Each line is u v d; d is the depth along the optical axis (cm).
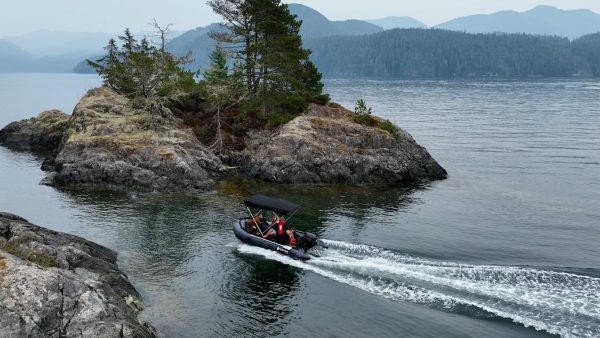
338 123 4544
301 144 4253
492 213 3369
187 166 3794
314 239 2542
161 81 4712
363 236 2802
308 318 1855
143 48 5456
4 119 9056
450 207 3516
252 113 4806
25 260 1661
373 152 4366
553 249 2644
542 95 16762
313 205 3456
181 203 3369
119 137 4094
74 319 1461
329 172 4156
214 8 4903
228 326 1778
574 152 5931
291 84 4822
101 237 2664
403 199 3712
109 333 1453
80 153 3919
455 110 11481
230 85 4900
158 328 1722
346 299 2002
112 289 1788
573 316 1838
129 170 3712
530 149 6166
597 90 19562
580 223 3156
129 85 4812
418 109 11700
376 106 12394
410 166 4409
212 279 2180
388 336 1738
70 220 2941
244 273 2252
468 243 2717
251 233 2620
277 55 4700
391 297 2014
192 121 4856
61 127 5759
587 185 4266
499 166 5119
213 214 3134
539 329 1750
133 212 3133
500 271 2255
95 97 5066
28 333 1378
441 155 5772
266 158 4216
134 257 2395
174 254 2458
